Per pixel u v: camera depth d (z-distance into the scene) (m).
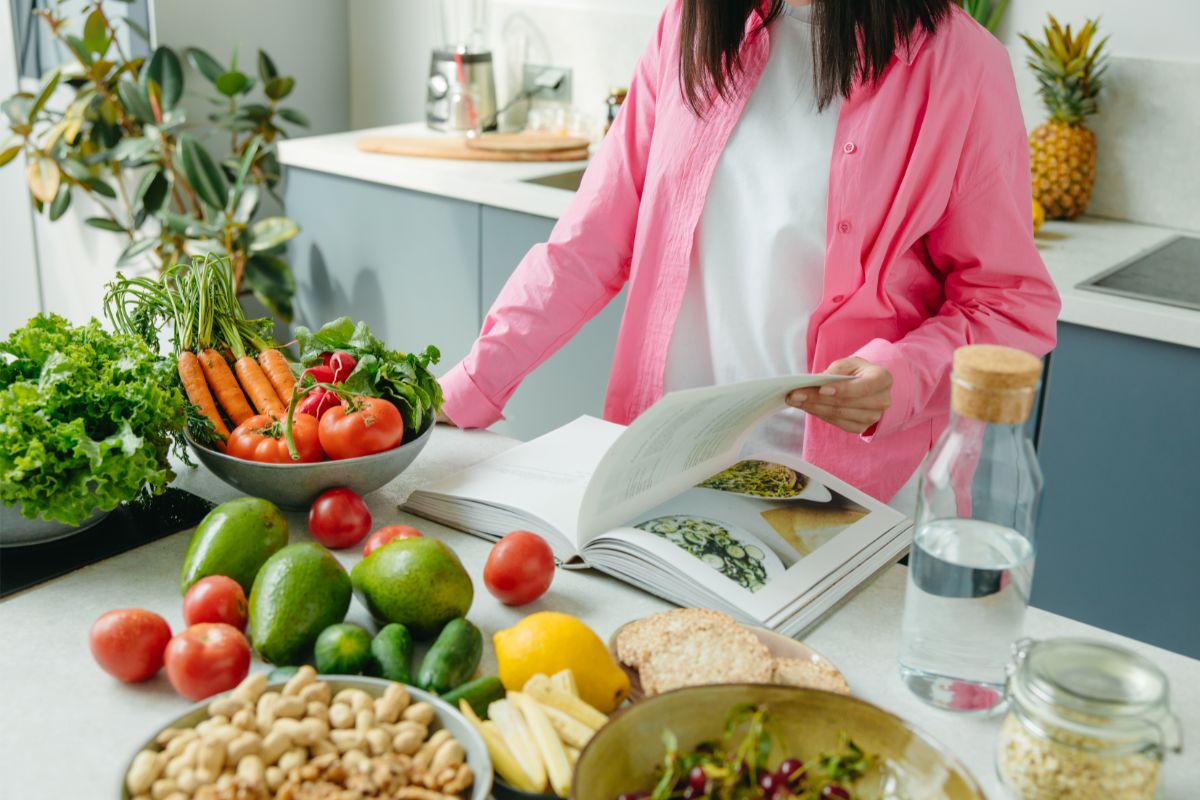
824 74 1.33
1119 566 1.96
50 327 1.19
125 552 1.10
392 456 1.15
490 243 2.50
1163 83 2.24
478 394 1.44
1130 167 2.32
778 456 1.24
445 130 2.92
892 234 1.38
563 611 1.02
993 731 0.87
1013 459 0.84
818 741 0.76
